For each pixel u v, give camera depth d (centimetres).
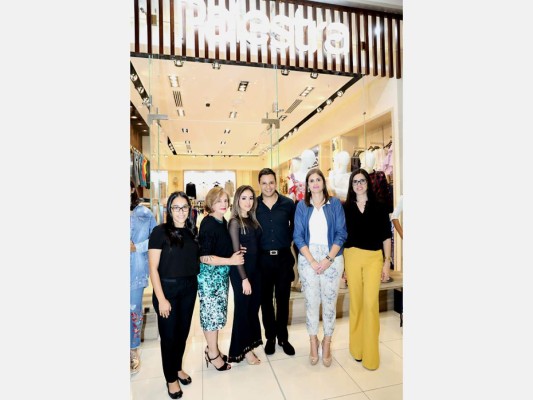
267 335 258
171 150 666
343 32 347
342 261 236
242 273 230
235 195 236
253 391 210
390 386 213
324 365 239
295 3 334
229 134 590
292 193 417
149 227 240
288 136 546
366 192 237
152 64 347
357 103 465
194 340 292
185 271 197
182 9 307
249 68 361
